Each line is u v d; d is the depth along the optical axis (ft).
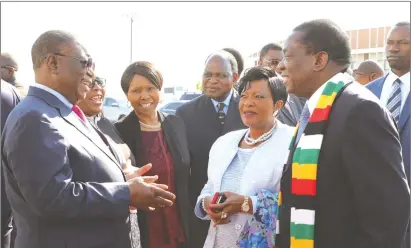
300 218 5.98
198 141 11.78
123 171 8.12
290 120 12.50
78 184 6.71
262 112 8.43
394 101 11.28
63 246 6.80
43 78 7.14
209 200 8.60
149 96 10.51
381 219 5.51
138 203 7.22
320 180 5.90
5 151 6.77
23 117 6.52
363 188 5.58
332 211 5.87
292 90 6.64
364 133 5.58
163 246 10.23
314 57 6.34
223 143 9.07
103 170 7.16
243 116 8.59
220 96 11.98
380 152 5.54
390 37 11.53
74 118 7.25
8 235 11.63
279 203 6.77
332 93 6.07
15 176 6.48
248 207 7.93
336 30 6.37
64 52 7.07
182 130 11.25
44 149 6.40
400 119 11.00
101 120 10.15
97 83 9.70
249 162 8.46
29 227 6.84
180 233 10.50
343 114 5.78
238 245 8.16
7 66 17.21
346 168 5.71
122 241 7.46
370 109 5.64
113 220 7.30
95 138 7.48
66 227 6.84
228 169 8.74
